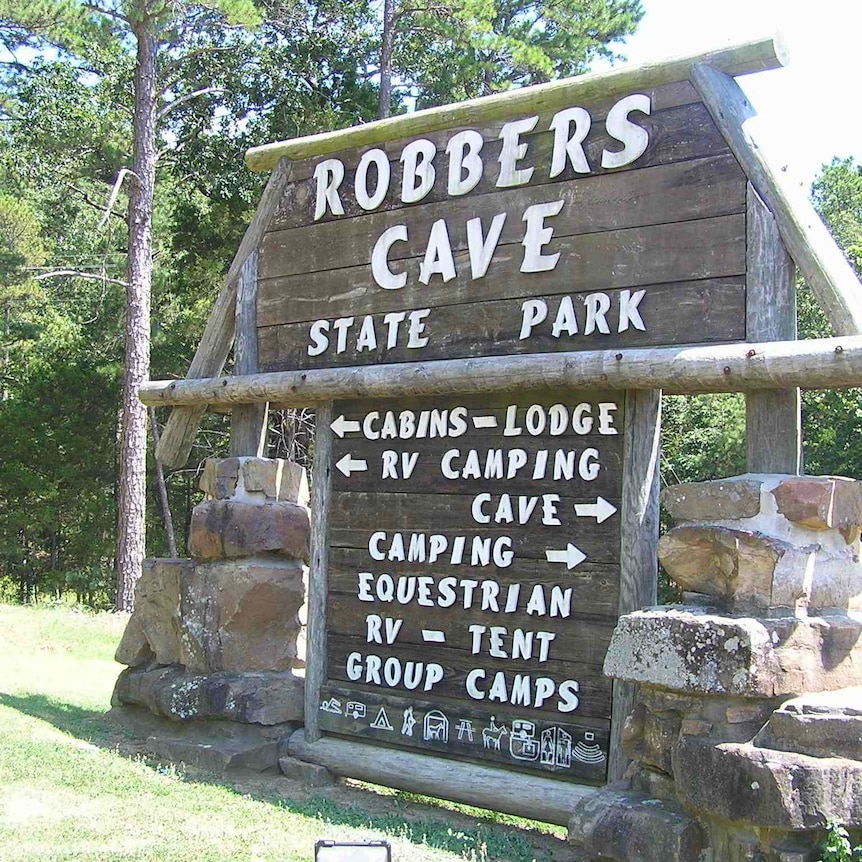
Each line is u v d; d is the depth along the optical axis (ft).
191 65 74.38
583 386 19.67
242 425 26.48
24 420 86.17
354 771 22.81
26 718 26.66
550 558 20.65
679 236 19.52
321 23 76.28
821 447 64.64
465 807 22.97
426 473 22.75
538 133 21.72
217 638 25.21
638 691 17.60
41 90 76.33
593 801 17.03
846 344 16.67
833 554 17.20
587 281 20.58
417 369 21.98
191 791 21.16
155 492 99.40
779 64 19.13
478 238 22.33
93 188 90.63
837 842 14.37
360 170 24.67
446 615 22.07
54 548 96.12
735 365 17.78
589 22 84.69
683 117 19.77
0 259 77.15
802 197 18.75
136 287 63.52
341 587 23.91
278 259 26.07
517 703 20.76
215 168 74.95
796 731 15.12
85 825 18.42
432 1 70.90
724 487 17.20
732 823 15.33
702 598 17.63
